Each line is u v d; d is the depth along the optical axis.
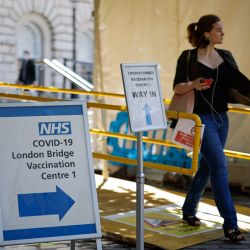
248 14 16.91
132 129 9.37
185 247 11.50
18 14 59.66
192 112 11.70
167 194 16.62
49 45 62.72
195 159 11.28
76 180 9.19
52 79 53.88
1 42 58.16
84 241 12.11
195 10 18.11
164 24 18.95
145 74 9.80
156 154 19.36
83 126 9.36
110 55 20.20
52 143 9.20
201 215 14.12
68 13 63.81
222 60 11.89
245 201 16.61
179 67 11.95
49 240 8.90
